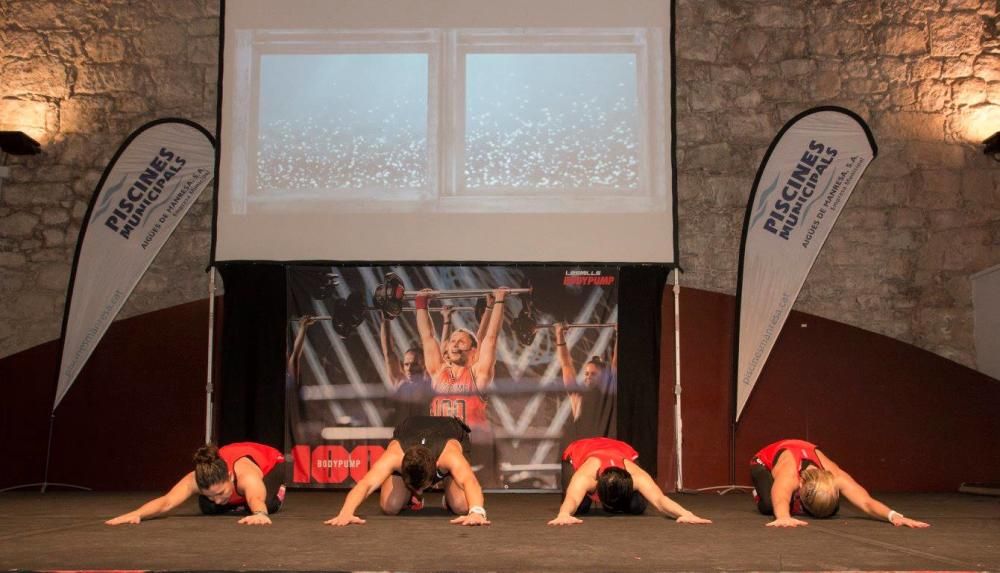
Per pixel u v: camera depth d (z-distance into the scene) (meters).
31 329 7.24
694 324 7.24
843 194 7.07
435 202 6.99
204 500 4.54
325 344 6.81
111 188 7.12
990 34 7.56
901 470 7.10
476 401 6.73
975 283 7.26
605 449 4.72
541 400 6.74
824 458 4.59
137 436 7.10
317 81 7.11
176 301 7.26
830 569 2.85
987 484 6.87
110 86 7.52
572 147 7.03
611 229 6.93
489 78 7.13
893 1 7.59
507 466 6.66
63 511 4.97
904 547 3.36
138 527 3.99
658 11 7.16
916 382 7.19
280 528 3.96
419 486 4.19
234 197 6.96
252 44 7.12
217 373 7.18
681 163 7.45
